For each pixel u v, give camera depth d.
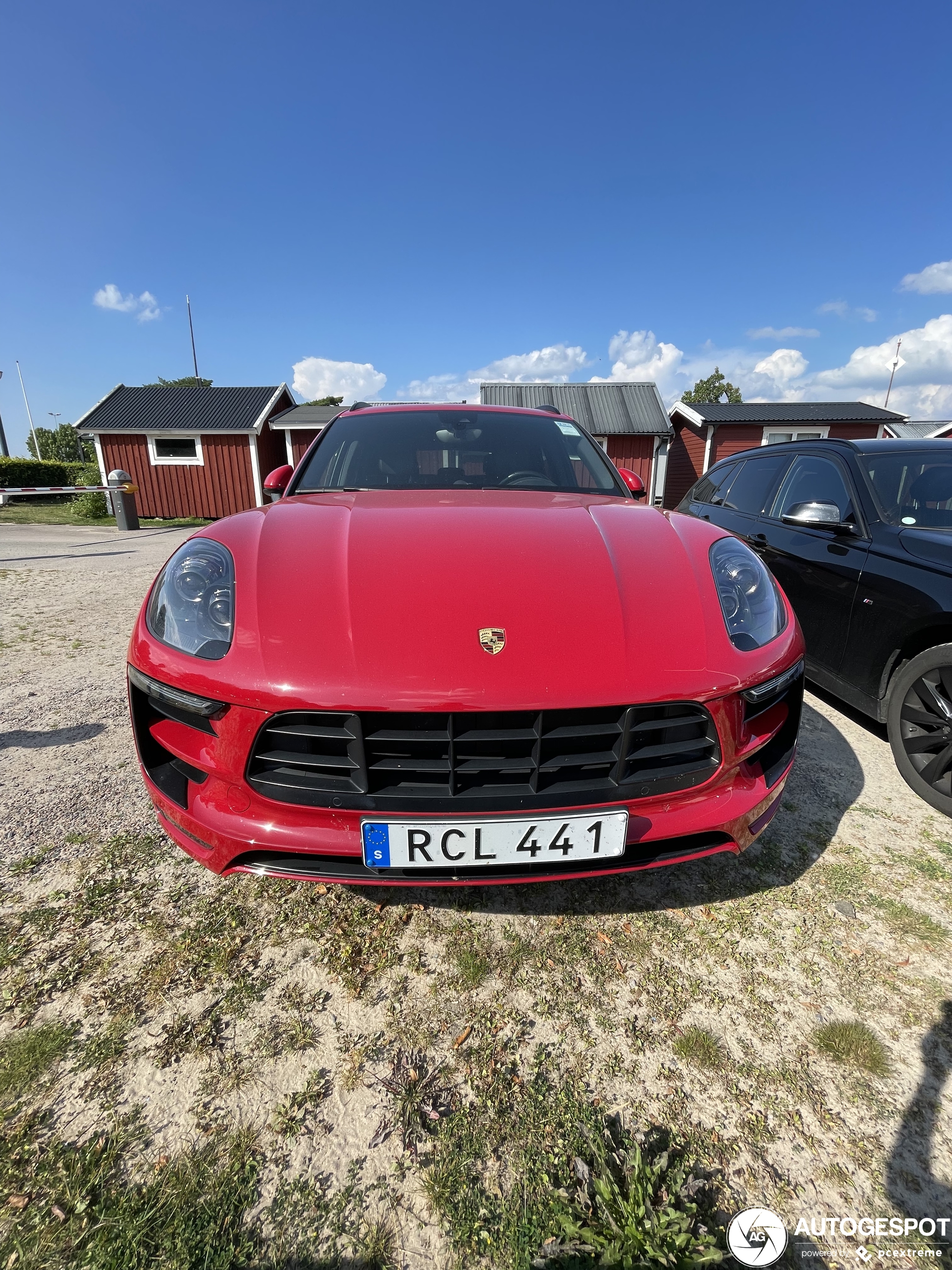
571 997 1.41
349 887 1.75
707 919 1.65
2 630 4.31
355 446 2.52
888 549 2.52
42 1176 1.04
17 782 2.27
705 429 18.98
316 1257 0.94
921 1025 1.34
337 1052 1.27
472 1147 1.10
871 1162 1.08
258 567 1.50
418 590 1.39
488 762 1.29
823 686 2.79
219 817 1.38
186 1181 1.04
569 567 1.49
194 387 18.02
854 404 19.78
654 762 1.38
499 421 2.72
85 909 1.65
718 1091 1.20
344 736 1.26
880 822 2.08
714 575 1.58
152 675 1.40
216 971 1.46
